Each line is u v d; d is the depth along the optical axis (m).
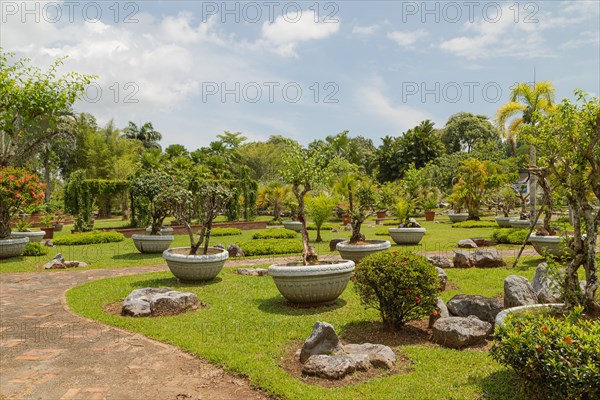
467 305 6.19
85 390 4.38
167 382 4.57
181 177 16.33
